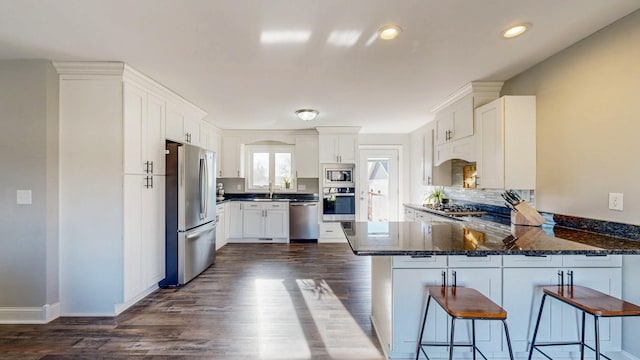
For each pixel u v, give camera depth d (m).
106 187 2.63
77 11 1.78
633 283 1.88
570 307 1.95
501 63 2.57
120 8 1.75
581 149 2.20
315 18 1.86
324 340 2.24
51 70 2.54
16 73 2.48
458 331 1.94
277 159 6.28
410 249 1.74
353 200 5.70
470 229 2.46
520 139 2.63
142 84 2.87
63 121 2.62
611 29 1.96
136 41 2.17
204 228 3.87
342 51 2.32
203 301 2.93
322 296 3.06
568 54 2.29
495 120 2.76
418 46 2.24
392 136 6.34
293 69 2.68
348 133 5.65
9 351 2.09
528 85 2.70
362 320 2.55
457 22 1.91
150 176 3.04
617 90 1.94
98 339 2.24
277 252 4.92
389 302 2.00
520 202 2.65
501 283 1.94
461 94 3.33
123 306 2.72
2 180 2.49
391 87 3.18
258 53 2.35
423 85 3.12
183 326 2.44
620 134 1.93
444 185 4.68
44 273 2.50
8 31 2.02
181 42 2.18
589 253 1.68
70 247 2.63
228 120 4.90
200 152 3.72
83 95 2.62
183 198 3.35
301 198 6.12
